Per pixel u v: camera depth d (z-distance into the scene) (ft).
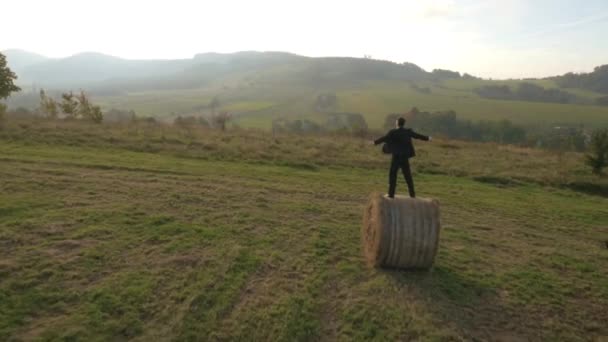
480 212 46.42
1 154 53.16
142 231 32.55
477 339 22.41
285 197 45.19
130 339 20.17
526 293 27.78
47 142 62.95
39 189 40.52
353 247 33.17
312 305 24.00
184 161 58.75
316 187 50.57
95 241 30.17
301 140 84.84
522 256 34.47
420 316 23.81
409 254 28.43
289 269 28.25
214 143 71.36
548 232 41.68
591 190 62.34
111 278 25.29
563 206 51.78
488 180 63.16
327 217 39.81
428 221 28.60
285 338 21.13
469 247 35.42
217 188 45.91
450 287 27.58
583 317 25.58
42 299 22.66
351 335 21.80
